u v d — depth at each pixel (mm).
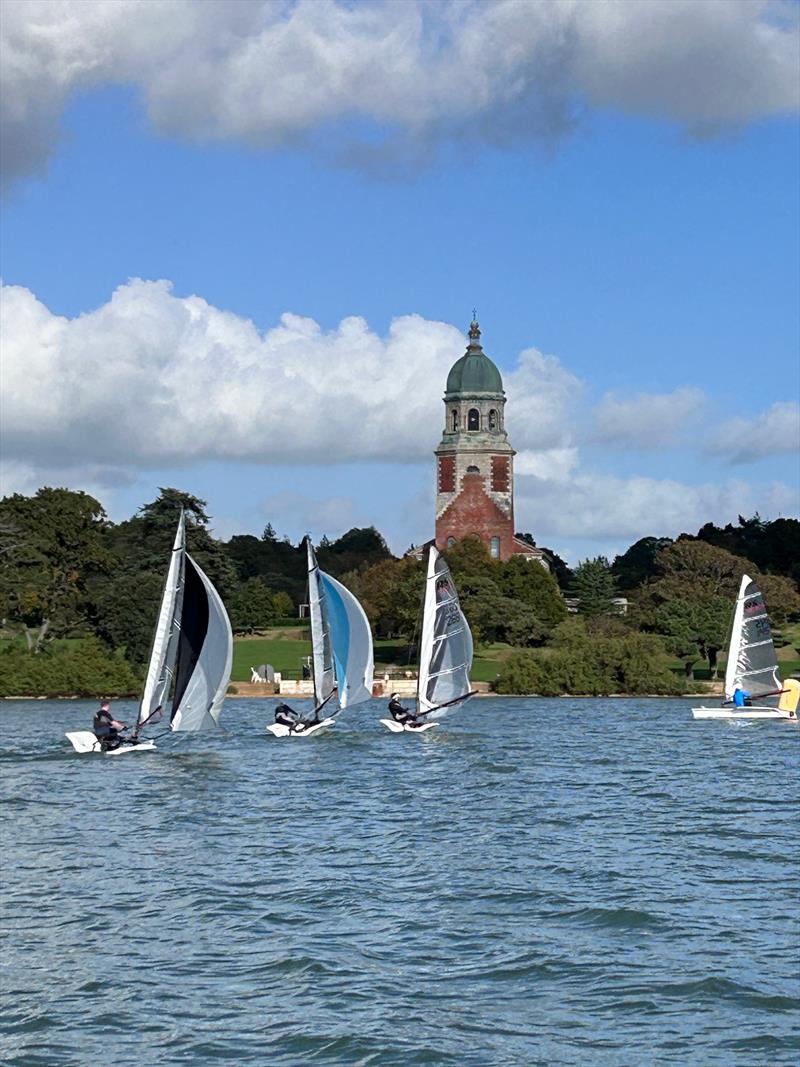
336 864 40219
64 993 27828
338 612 79750
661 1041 25266
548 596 166750
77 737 69312
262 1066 24172
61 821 48219
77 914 34062
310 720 80562
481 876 38438
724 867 39781
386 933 32312
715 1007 26969
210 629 68062
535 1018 26438
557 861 40688
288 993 27828
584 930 32531
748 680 96312
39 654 124062
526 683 126188
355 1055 24625
